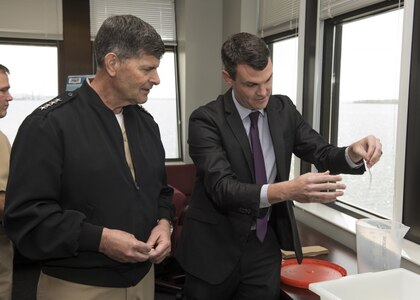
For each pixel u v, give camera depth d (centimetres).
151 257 122
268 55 128
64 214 114
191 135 141
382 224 147
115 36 112
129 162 129
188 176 383
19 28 393
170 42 436
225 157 135
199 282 144
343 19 262
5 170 193
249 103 134
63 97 123
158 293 305
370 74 246
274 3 327
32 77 408
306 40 286
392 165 226
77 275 121
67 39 398
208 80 418
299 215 274
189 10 405
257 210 117
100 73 121
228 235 140
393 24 227
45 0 396
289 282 158
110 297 124
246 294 148
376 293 113
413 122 196
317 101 285
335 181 109
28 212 110
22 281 325
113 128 123
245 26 358
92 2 408
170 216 147
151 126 142
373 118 244
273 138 140
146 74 115
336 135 284
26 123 114
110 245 112
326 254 199
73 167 116
